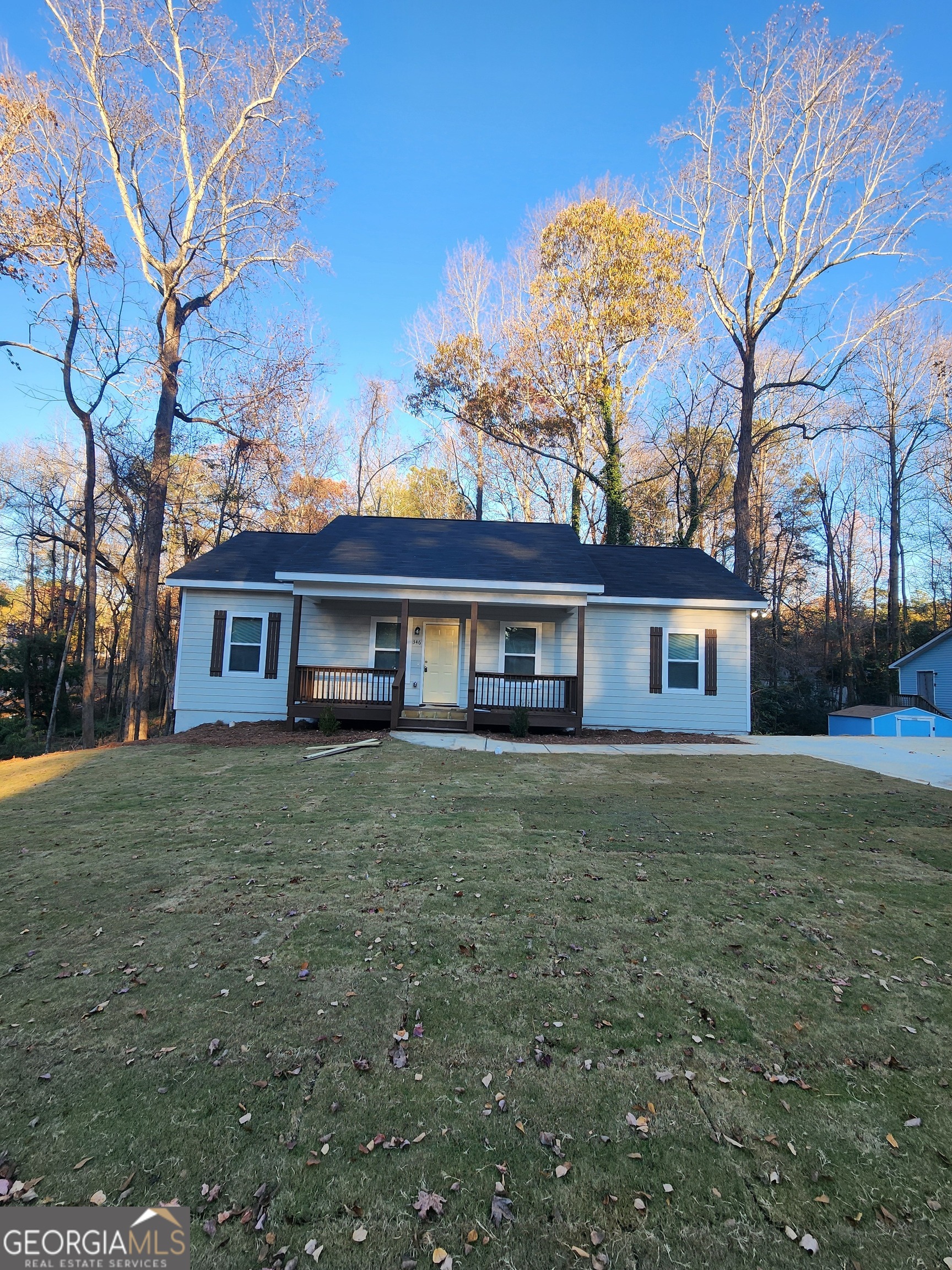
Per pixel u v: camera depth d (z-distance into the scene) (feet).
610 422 77.51
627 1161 7.21
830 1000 10.39
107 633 102.27
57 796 23.68
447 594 39.86
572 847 17.67
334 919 13.23
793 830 19.30
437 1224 6.45
